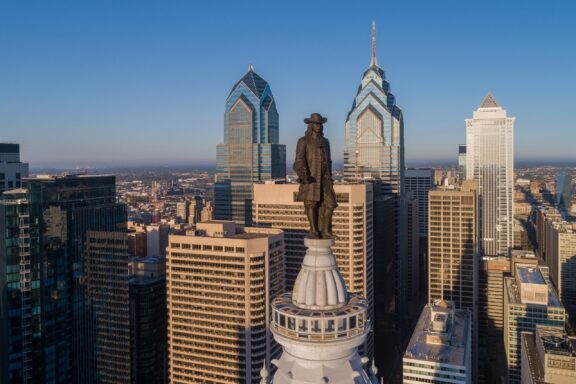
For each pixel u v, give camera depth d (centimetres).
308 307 3891
